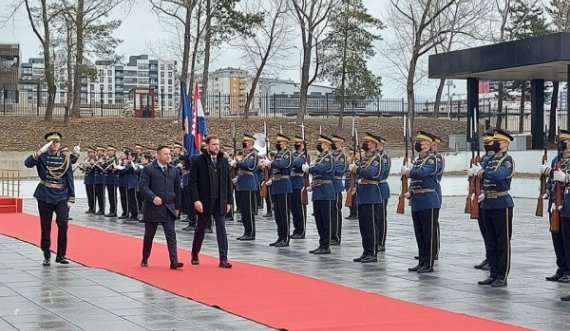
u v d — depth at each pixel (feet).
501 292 38.09
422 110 235.20
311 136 151.53
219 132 149.89
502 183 40.34
